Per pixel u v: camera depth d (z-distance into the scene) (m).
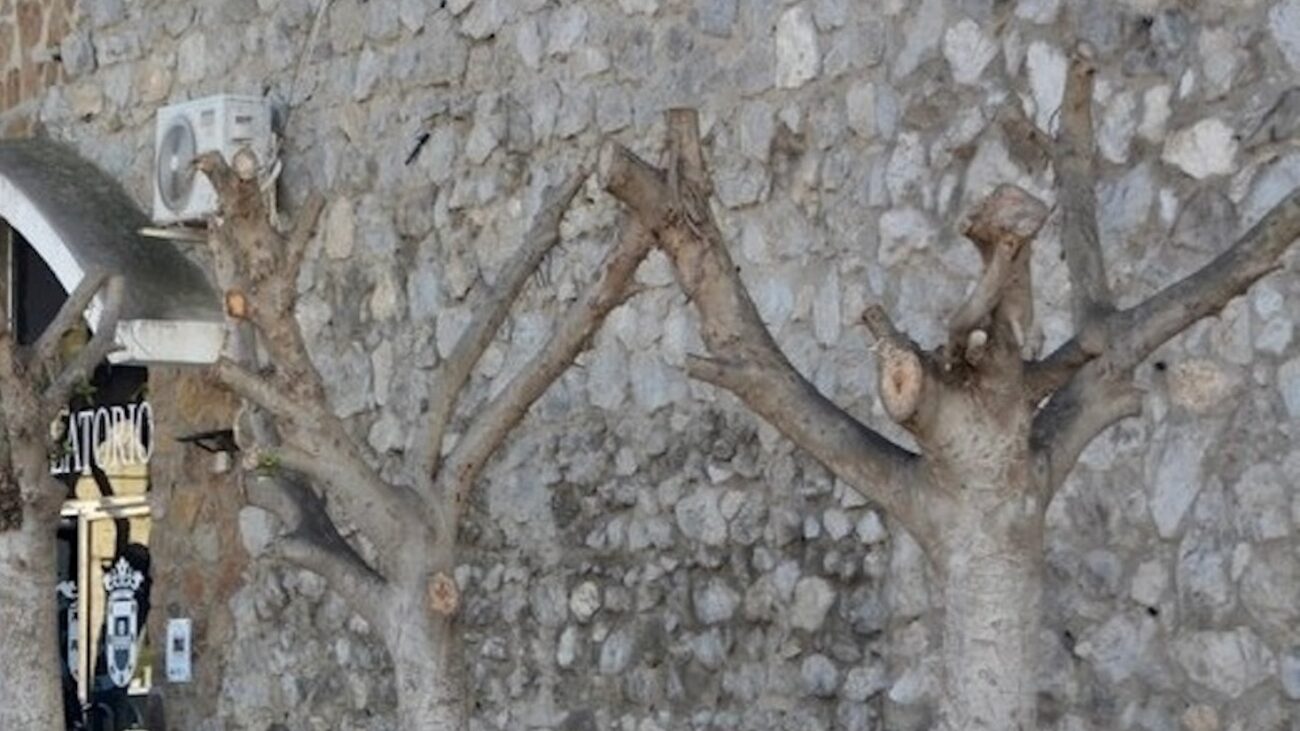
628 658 12.13
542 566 12.56
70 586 16.31
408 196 13.34
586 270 12.30
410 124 13.33
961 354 6.72
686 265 7.32
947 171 10.76
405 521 8.63
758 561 11.54
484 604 12.83
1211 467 9.77
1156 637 9.92
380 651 13.45
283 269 8.58
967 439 6.75
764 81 11.53
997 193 6.59
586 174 10.15
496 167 12.84
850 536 11.13
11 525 9.85
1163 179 9.95
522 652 12.65
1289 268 9.54
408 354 13.31
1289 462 9.54
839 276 11.20
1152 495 9.94
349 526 12.62
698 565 11.81
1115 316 7.11
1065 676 10.18
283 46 14.13
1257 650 9.62
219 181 8.50
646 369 12.06
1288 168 9.58
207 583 14.70
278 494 9.11
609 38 12.27
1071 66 8.27
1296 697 9.48
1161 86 9.98
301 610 13.99
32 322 16.53
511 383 8.93
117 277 10.56
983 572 6.85
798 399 7.19
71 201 15.01
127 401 15.81
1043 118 10.38
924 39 10.88
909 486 6.98
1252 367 9.65
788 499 11.41
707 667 11.76
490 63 12.89
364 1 13.63
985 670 6.85
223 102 13.92
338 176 13.76
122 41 15.31
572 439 12.41
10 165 15.32
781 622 11.42
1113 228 10.06
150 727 15.14
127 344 14.22
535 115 12.63
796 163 11.39
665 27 12.00
